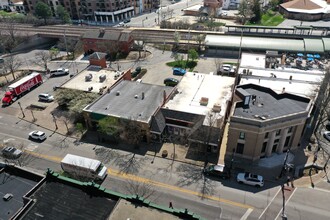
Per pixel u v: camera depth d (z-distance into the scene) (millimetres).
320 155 66625
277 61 110688
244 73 85188
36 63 121188
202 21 162375
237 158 65688
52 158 68188
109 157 67812
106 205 39531
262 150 64500
